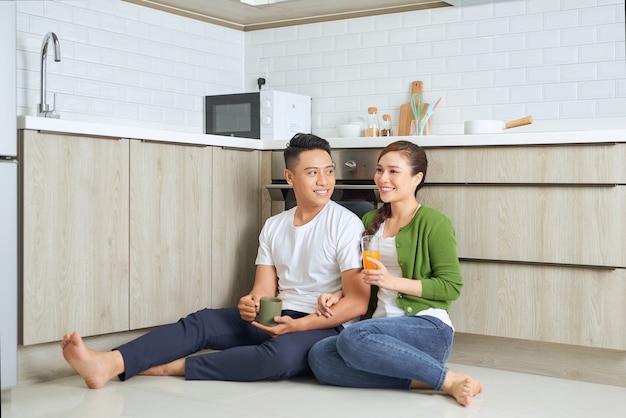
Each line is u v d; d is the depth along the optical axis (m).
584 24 3.78
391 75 4.32
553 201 3.02
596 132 2.92
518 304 3.10
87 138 2.96
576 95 3.80
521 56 3.94
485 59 4.04
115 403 2.57
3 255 2.53
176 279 3.34
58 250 2.87
